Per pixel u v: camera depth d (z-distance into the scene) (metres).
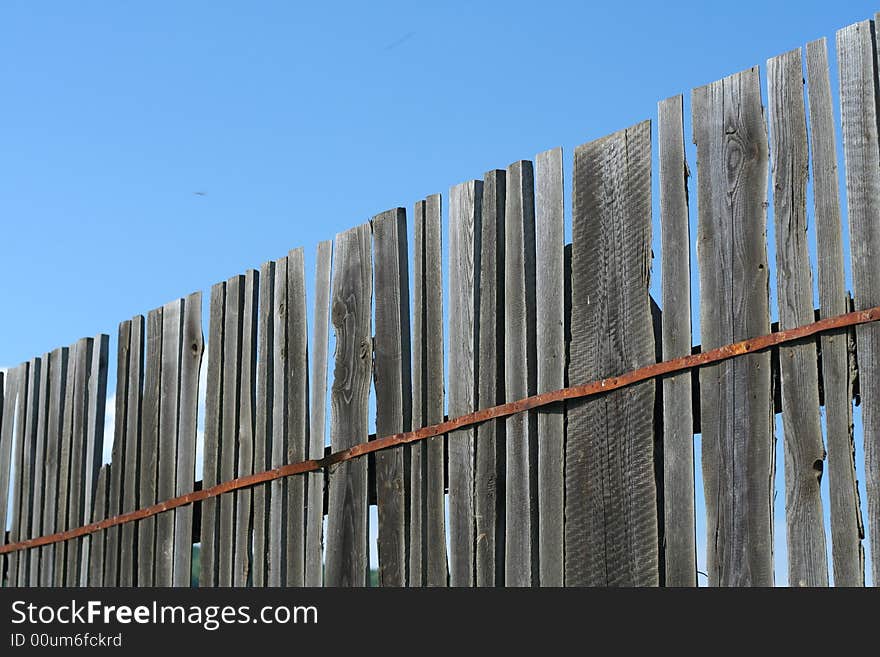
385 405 4.96
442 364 4.77
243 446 5.64
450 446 4.68
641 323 4.09
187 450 5.93
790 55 3.72
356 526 5.00
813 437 3.55
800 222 3.64
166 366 6.16
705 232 3.92
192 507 5.86
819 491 3.53
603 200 4.27
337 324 5.26
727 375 3.81
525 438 4.41
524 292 4.46
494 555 4.46
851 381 3.47
